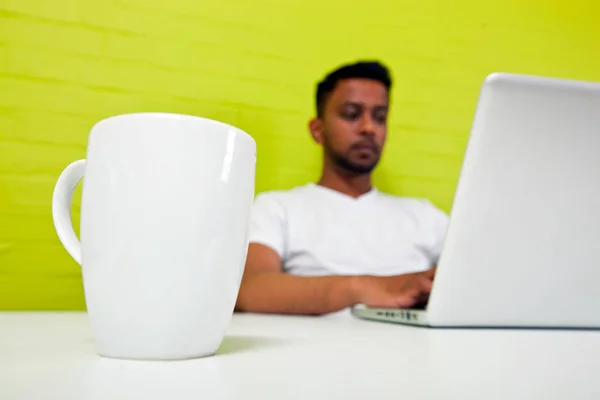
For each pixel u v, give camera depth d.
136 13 1.47
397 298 0.89
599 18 1.98
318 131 1.61
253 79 1.57
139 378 0.26
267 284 1.05
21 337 0.43
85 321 0.59
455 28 1.80
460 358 0.35
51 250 1.35
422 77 1.75
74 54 1.41
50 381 0.25
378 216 1.54
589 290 0.56
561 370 0.31
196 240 0.33
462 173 0.50
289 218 1.46
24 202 1.34
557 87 0.48
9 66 1.35
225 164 0.34
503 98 0.48
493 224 0.52
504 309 0.56
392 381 0.26
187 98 1.50
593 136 0.50
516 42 1.87
